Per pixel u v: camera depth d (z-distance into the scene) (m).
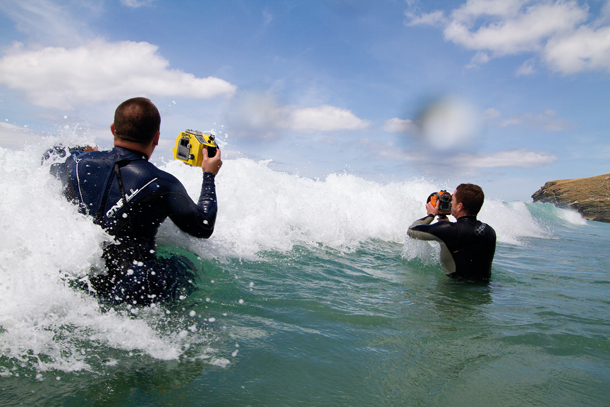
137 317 1.60
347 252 3.67
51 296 1.49
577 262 4.42
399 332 1.75
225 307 1.85
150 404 1.03
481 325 1.93
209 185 2.07
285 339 1.55
